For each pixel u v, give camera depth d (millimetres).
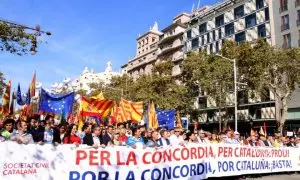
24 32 13398
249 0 50812
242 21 51844
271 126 44219
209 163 10656
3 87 36562
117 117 15234
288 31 43156
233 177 11828
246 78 35469
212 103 54688
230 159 11391
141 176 8703
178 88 44875
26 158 6922
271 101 44062
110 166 8164
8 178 6660
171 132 10953
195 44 62844
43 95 12266
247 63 33812
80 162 7699
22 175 6836
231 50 36094
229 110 50781
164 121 17203
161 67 48094
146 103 44000
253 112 47156
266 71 32438
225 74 36688
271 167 12891
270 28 46188
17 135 7633
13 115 14602
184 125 29203
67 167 7492
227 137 12711
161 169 9156
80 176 7664
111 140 9953
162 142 9992
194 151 10180
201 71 38969
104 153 8109
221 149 11117
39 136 9109
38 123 9531
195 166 10133
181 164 9727
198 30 62469
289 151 13680
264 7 47656
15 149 6812
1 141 6727
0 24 12680
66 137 8945
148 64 81500
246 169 11930
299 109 39656
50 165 7242
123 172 8359
